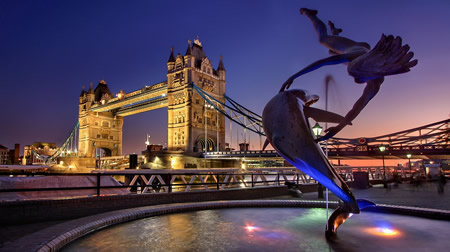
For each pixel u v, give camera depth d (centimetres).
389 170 3534
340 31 658
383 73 536
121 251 515
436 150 5000
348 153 5631
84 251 515
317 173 571
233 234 624
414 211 799
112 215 740
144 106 13475
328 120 611
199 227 689
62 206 871
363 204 658
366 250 511
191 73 11094
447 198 1515
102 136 15438
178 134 10975
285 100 600
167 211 861
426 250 508
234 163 8475
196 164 7950
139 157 7975
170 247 536
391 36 510
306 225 706
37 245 477
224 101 12394
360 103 578
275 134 596
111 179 1155
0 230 722
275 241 570
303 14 696
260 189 1537
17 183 940
